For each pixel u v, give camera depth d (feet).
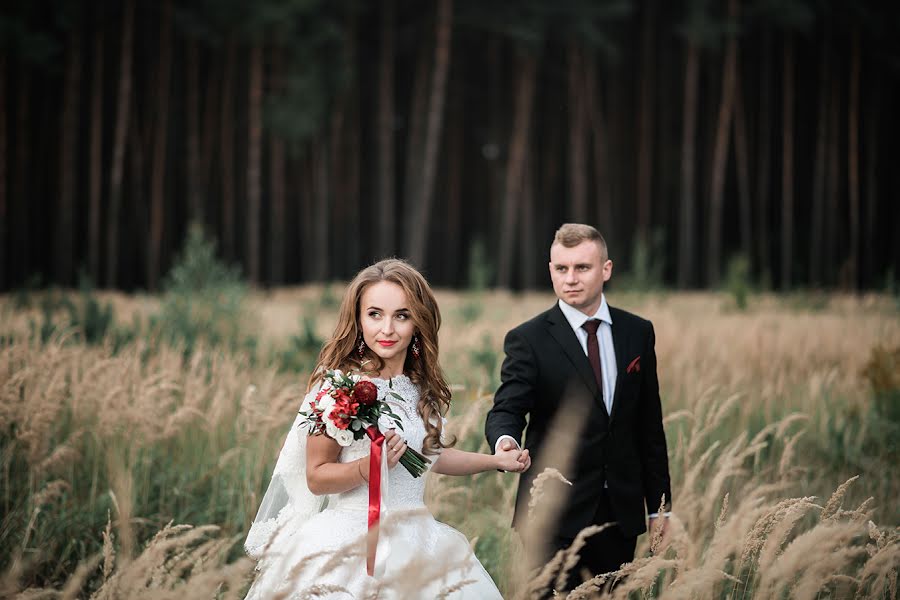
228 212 119.44
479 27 118.73
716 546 8.81
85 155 123.34
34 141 118.62
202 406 18.42
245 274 131.44
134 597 7.91
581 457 11.44
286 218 138.41
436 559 8.02
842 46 134.72
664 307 54.95
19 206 110.22
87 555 13.35
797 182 143.54
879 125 140.46
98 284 111.65
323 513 9.78
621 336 11.96
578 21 110.73
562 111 137.59
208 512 14.80
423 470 9.46
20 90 107.04
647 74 128.16
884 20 124.77
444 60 111.55
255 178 108.06
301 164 130.52
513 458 10.53
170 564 8.36
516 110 127.95
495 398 11.84
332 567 7.72
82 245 126.00
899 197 139.85
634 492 11.66
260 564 8.20
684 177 123.54
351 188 132.57
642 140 129.39
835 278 123.34
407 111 138.31
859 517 9.39
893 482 16.88
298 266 139.85
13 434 15.38
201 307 33.71
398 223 146.41
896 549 8.73
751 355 28.66
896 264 135.23
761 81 141.79
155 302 49.55
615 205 138.62
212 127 120.98
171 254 122.83
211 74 119.96
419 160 126.62
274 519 10.14
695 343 29.37
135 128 115.85
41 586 12.36
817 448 19.58
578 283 11.76
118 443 16.21
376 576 9.00
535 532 11.11
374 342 9.96
